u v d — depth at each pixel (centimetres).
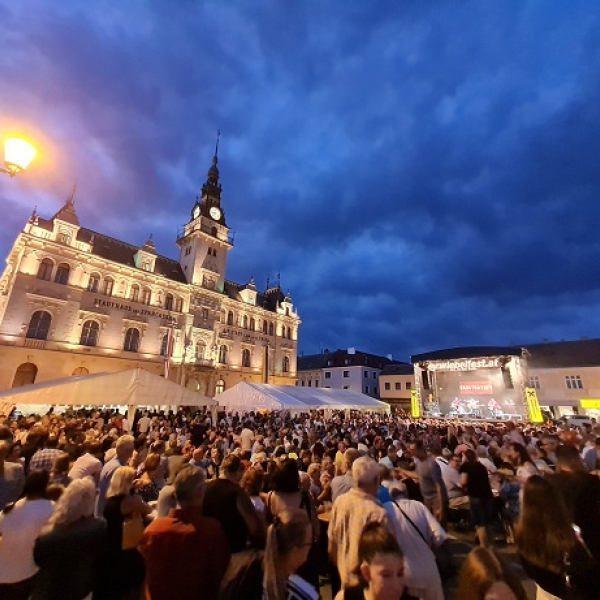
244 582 222
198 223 4681
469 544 711
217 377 4278
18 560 348
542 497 309
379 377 6266
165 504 408
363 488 336
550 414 4184
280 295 6009
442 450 1055
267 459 809
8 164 556
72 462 705
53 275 3027
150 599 249
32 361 2773
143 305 3644
